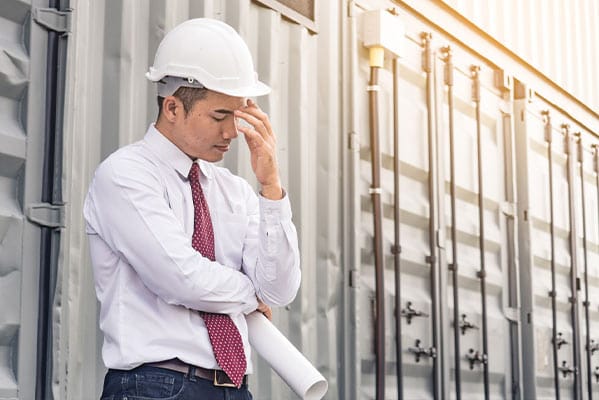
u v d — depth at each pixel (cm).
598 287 770
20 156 304
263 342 253
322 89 465
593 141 785
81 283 320
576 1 773
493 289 609
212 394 239
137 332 237
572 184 725
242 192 264
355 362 461
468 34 604
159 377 234
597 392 748
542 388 651
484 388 574
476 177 600
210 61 244
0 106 304
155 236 234
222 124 246
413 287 523
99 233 242
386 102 514
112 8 343
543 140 692
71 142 313
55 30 314
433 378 523
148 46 357
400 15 538
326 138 462
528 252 641
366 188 490
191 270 234
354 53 485
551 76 716
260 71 421
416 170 535
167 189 245
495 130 637
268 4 425
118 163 241
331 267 454
